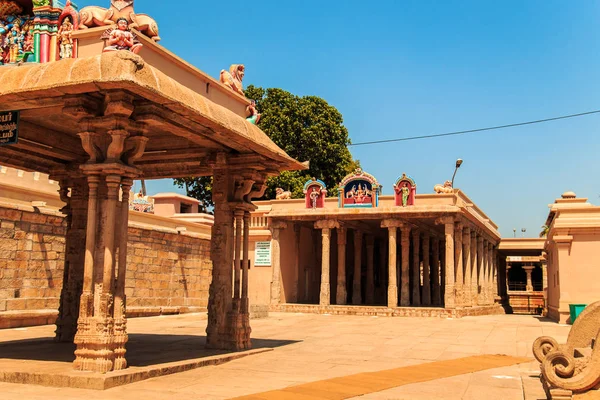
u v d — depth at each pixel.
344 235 31.08
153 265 26.14
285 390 8.77
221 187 14.06
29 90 9.21
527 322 24.45
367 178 29.48
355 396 8.55
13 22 11.15
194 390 8.77
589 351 8.73
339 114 46.81
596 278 24.23
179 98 10.04
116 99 9.55
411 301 40.44
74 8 11.14
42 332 17.70
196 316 25.92
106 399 7.98
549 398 7.96
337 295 30.62
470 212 29.44
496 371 11.31
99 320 9.49
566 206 25.20
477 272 33.88
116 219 9.98
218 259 13.84
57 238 21.00
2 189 18.88
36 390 8.59
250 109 14.82
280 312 29.62
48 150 13.82
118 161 9.86
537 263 55.47
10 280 18.92
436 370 11.24
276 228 30.88
